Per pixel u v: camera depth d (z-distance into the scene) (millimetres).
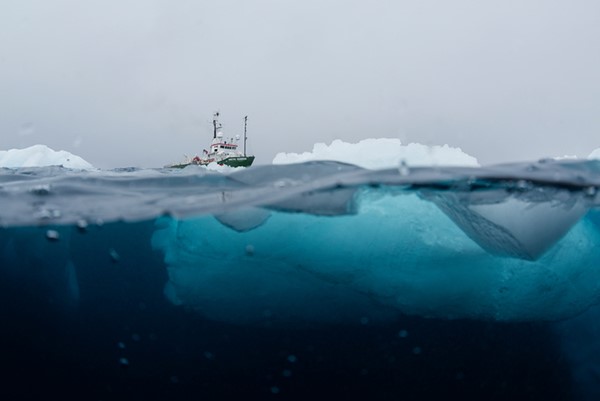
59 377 6629
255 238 5023
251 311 5559
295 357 6348
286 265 5215
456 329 5637
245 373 6730
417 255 4883
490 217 4516
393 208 4691
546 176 4047
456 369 6105
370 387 6156
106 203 4727
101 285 8148
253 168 5465
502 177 3967
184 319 6297
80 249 6789
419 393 6145
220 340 6324
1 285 6855
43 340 7562
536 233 4562
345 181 4102
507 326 5430
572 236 4918
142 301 8406
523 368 5742
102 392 6371
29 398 5961
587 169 4531
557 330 5430
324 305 5367
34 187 5027
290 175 4980
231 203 4402
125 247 6801
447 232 4723
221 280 5543
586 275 5191
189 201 4613
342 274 5133
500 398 5930
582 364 5254
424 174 4105
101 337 8109
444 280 4941
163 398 6316
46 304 7254
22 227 5355
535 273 4836
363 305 5316
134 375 6836
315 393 6434
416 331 5762
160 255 7016
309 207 4379
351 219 4777
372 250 4922
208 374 6848
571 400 5363
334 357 6293
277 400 6426
